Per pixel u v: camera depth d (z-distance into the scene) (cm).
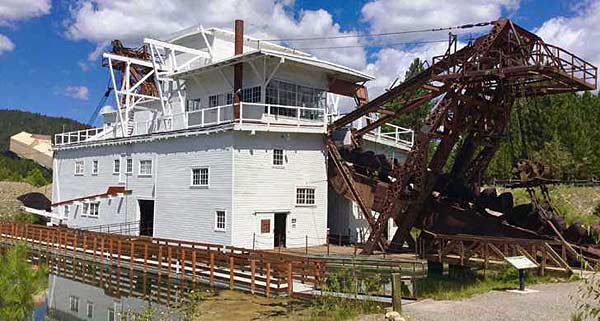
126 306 1928
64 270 2759
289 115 2842
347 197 2711
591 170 4056
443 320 1263
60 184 4047
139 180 3159
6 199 4838
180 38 3628
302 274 1817
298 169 2705
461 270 2070
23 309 951
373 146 3188
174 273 2225
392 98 2445
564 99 4347
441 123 2134
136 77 3991
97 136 3909
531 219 2045
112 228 3338
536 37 1980
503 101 2161
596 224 2220
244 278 2020
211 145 2634
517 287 1662
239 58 2725
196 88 3206
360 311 1422
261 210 2566
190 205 2736
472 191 2219
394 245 2308
